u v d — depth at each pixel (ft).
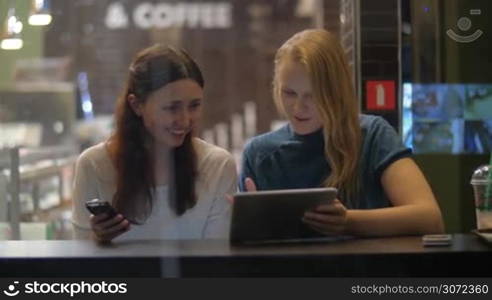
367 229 5.26
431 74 9.53
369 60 9.45
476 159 9.46
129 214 5.89
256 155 6.60
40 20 11.55
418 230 5.43
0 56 11.50
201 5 10.23
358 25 9.42
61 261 4.36
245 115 9.29
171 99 6.03
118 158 6.01
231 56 9.92
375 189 6.08
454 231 9.40
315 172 6.31
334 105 6.14
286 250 4.52
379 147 6.11
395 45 9.45
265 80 9.68
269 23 10.01
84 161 6.11
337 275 4.35
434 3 9.48
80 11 11.18
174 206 5.94
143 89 6.05
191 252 4.49
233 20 10.25
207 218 6.00
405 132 9.48
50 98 10.94
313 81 6.14
